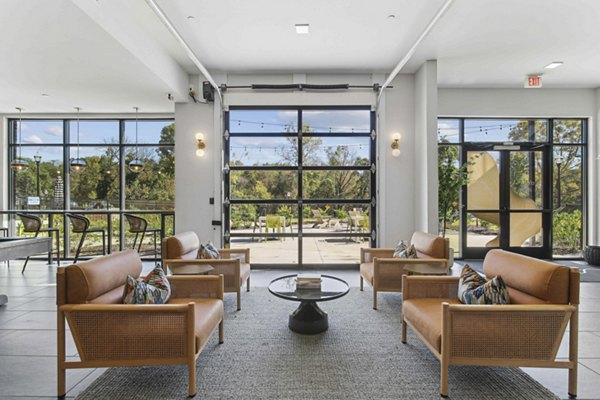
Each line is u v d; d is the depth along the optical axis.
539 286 2.10
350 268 5.65
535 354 2.01
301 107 5.65
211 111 5.54
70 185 6.64
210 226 5.56
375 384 2.12
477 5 3.57
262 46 4.55
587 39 4.34
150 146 6.65
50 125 6.63
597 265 5.86
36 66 4.06
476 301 2.30
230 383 2.13
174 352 2.00
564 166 6.43
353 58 4.96
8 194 6.64
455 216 6.32
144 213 6.15
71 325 2.00
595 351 2.60
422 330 2.29
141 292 2.26
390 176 5.59
